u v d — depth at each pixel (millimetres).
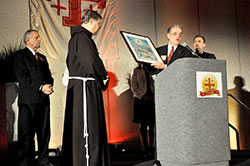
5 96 4195
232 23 6344
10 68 4305
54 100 4652
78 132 2715
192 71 2453
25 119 3473
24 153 3439
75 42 2805
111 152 4527
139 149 5230
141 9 5488
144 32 5465
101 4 5062
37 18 4535
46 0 4613
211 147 2463
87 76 2807
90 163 2691
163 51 3635
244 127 6141
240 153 4148
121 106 5164
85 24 2938
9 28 4395
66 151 2758
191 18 5918
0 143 4090
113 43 5141
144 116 4379
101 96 2895
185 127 2428
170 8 5746
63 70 4727
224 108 2543
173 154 2547
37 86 3518
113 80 5129
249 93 6297
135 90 4480
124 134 5152
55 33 4664
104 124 2873
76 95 2760
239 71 6289
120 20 5285
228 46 6246
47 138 3650
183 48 3430
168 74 2617
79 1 4875
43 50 4551
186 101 2436
